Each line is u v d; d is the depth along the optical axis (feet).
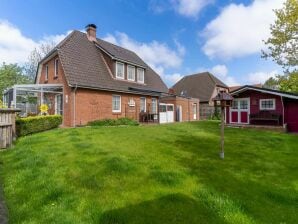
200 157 23.63
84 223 12.16
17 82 139.54
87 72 62.28
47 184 16.78
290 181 18.52
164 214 12.96
